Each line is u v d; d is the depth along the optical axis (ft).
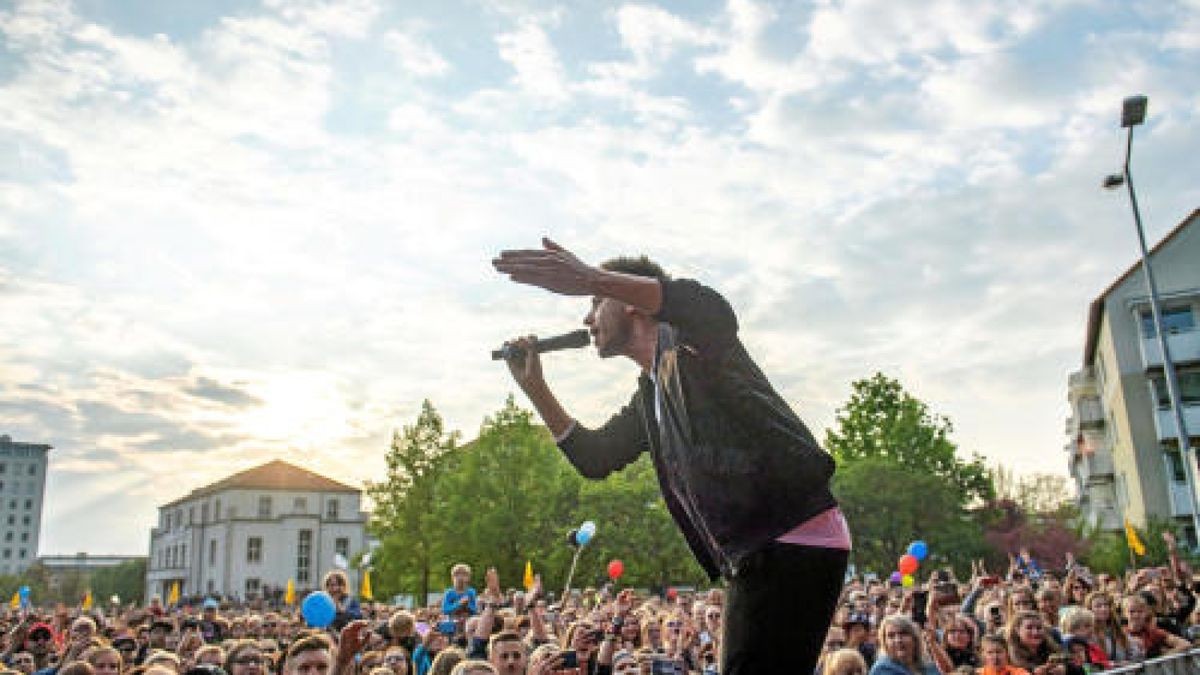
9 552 612.70
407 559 120.06
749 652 5.42
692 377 5.77
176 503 336.08
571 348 7.16
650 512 124.26
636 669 24.98
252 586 273.13
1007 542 142.61
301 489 287.48
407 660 27.53
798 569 5.48
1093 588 35.86
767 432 5.56
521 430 123.44
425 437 125.70
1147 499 123.44
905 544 124.36
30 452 632.38
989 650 23.56
